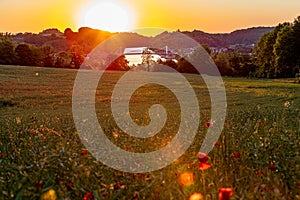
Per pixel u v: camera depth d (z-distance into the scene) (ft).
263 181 11.76
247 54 242.99
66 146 16.49
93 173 13.08
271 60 230.27
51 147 17.29
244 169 13.44
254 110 43.80
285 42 218.79
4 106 86.79
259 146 15.78
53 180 12.00
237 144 17.16
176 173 12.87
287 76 224.94
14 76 143.84
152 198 11.38
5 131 28.89
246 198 10.14
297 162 14.28
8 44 212.64
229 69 234.79
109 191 11.34
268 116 33.71
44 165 12.97
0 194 11.10
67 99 101.50
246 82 175.42
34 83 130.31
